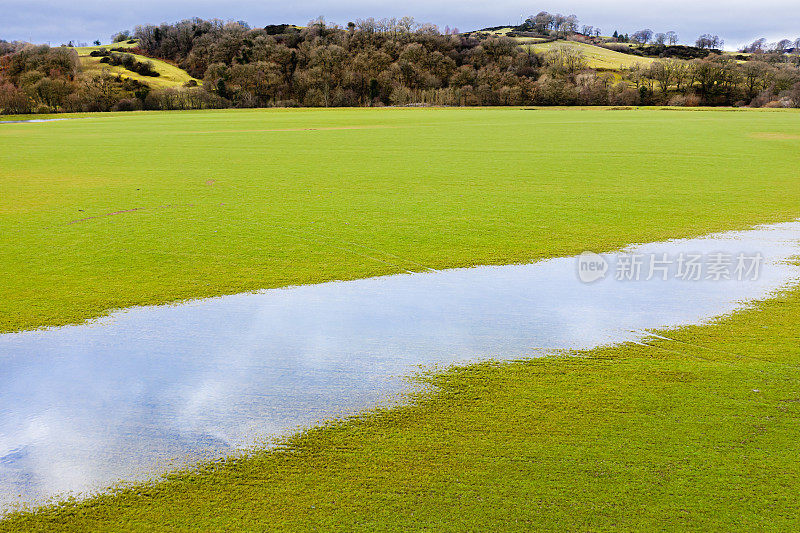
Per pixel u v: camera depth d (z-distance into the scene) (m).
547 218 19.42
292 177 27.69
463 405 8.36
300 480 6.84
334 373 9.38
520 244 16.64
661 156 33.50
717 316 11.56
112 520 6.29
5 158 35.59
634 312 11.84
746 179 25.97
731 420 7.78
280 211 20.70
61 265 14.96
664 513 6.14
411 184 25.64
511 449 7.29
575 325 11.22
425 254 15.79
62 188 25.53
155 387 8.99
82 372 9.47
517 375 9.23
